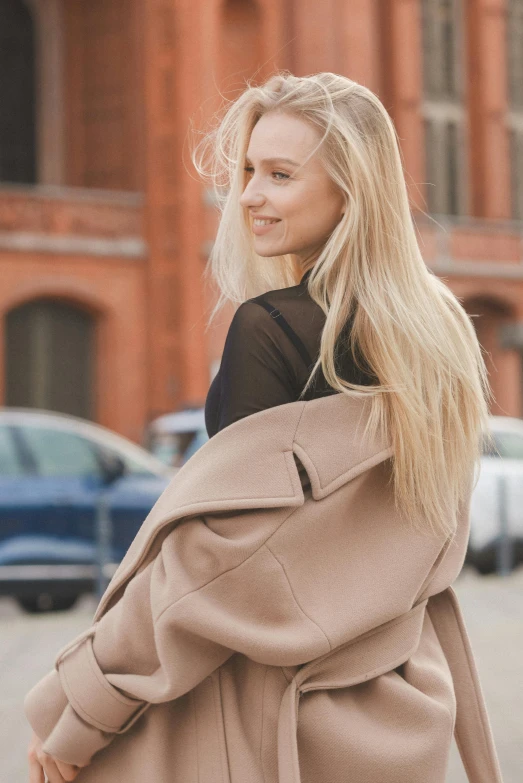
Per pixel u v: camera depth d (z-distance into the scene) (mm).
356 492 1733
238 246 2039
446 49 33062
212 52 28734
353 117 1792
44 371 27156
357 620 1687
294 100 1811
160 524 1662
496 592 12250
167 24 28484
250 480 1651
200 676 1669
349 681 1727
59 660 1749
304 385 1728
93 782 1783
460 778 5184
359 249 1769
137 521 12156
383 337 1722
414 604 1829
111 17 29656
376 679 1759
